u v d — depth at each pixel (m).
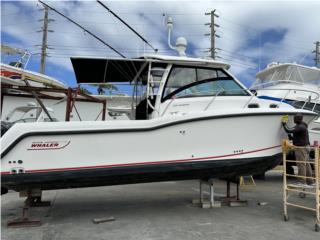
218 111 5.21
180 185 8.51
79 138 4.73
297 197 6.87
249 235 4.34
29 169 4.57
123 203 6.31
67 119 5.26
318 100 10.05
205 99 5.71
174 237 4.26
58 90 5.29
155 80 5.81
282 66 10.95
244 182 9.25
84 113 9.20
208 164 5.16
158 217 5.27
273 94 9.58
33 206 6.03
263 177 9.70
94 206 6.06
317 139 9.49
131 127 4.89
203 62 5.88
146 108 5.86
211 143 5.20
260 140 5.44
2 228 4.71
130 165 4.88
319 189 4.83
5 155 4.50
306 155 5.55
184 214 5.46
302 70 10.86
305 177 5.21
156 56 5.77
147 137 4.95
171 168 5.02
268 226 4.75
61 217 5.29
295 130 5.47
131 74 6.36
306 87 10.64
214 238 4.22
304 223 4.91
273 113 5.40
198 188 8.05
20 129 4.55
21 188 4.86
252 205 6.12
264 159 5.43
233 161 5.27
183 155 5.08
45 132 4.61
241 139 5.34
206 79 5.94
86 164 4.74
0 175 4.48
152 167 4.95
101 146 4.79
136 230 4.58
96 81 6.57
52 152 4.65
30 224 4.82
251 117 5.34
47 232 4.51
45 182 4.64
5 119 7.57
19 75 9.56
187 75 5.89
